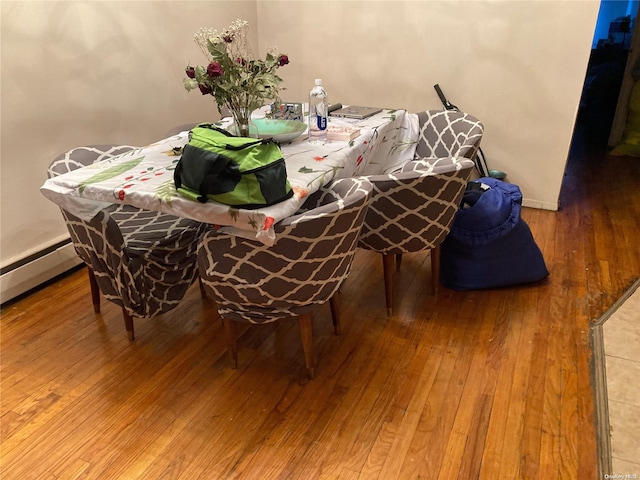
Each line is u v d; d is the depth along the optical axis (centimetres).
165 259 206
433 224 213
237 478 159
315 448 169
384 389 194
